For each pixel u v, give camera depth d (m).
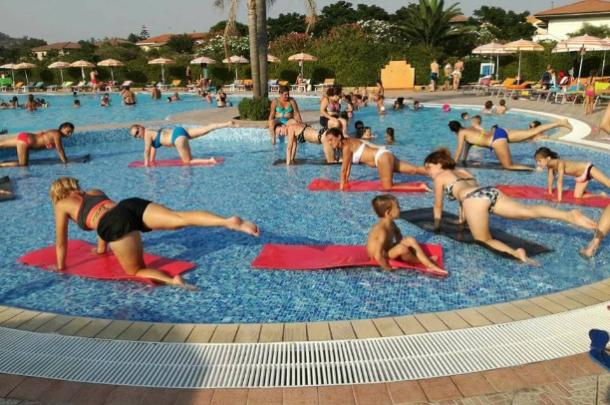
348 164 8.52
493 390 3.06
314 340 3.70
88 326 3.99
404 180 9.42
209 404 2.99
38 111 23.55
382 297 4.73
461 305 4.56
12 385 3.22
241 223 4.48
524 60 29.94
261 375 3.28
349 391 3.09
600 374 3.19
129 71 39.41
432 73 30.17
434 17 36.22
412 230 6.44
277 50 36.59
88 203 5.12
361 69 32.59
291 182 9.38
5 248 6.31
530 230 6.45
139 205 4.88
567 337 3.65
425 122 17.38
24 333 3.89
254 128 14.69
